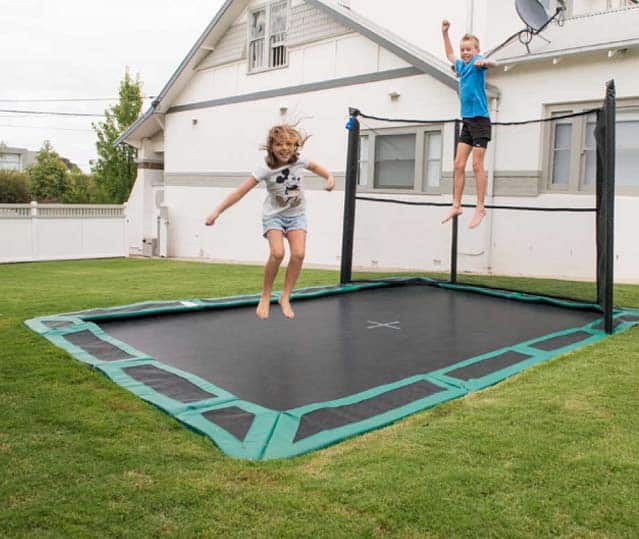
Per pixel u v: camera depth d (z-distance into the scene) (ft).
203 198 55.52
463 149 21.61
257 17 49.21
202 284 30.63
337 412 11.73
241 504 8.27
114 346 16.67
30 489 8.66
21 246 48.21
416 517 7.94
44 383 13.57
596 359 15.49
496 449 9.92
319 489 8.65
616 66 30.55
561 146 32.89
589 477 8.95
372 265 38.47
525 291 26.27
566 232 32.37
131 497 8.43
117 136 80.18
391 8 41.57
